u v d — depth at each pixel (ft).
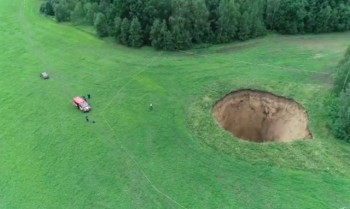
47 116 232.94
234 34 294.66
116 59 282.77
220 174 189.57
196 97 240.32
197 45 293.23
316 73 253.65
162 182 186.80
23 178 191.21
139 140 212.02
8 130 223.71
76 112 234.99
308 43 293.43
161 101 239.30
